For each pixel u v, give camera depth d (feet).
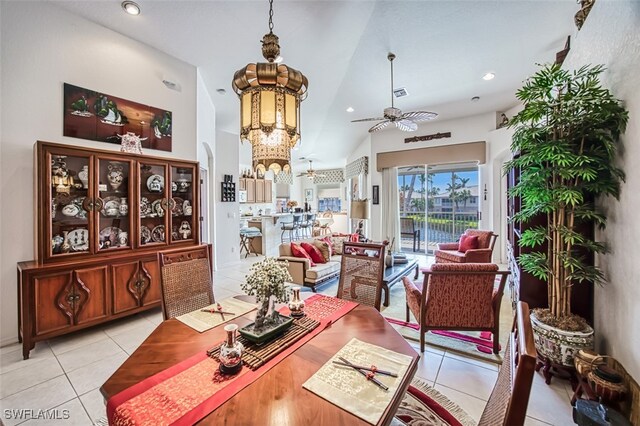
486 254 14.42
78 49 9.57
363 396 3.18
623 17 5.69
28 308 7.72
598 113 5.88
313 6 9.82
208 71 13.30
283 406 3.01
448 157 20.30
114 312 9.40
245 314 5.53
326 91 16.43
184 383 3.39
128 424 2.78
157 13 9.60
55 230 8.70
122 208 10.13
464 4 9.89
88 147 9.09
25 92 8.62
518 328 2.82
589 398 5.53
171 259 6.39
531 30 10.93
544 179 6.72
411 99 17.28
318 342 4.41
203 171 16.76
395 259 14.74
